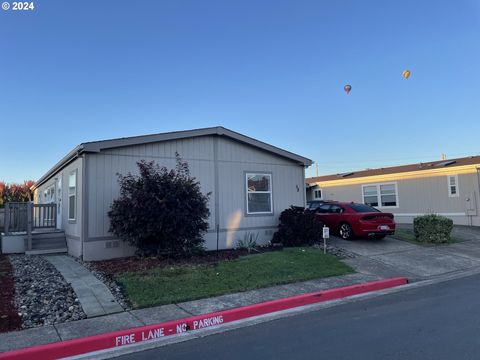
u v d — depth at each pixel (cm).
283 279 936
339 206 1619
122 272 959
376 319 662
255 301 771
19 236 1397
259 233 1459
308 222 1404
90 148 1130
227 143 1418
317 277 978
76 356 548
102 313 697
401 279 996
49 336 589
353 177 2823
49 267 1047
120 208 1068
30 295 777
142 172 1096
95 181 1156
